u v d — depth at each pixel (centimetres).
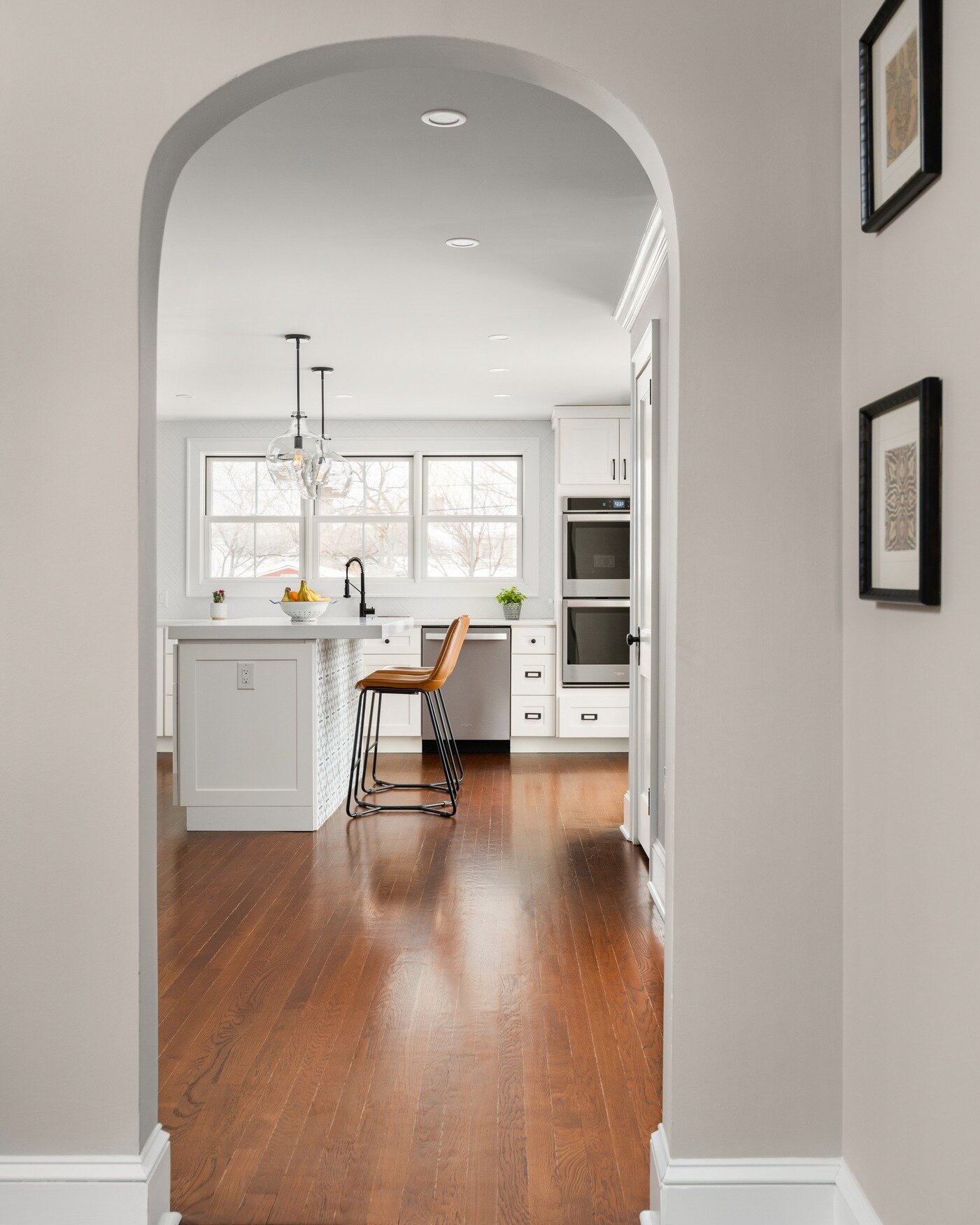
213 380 678
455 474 847
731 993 206
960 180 151
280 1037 288
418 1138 235
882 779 185
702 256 205
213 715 535
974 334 146
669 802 213
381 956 351
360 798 622
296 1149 230
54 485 203
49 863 203
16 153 202
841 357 206
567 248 420
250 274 454
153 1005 211
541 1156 228
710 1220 202
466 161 335
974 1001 148
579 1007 308
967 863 150
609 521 772
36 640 203
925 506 159
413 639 796
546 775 696
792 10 205
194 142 216
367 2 202
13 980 204
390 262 437
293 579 843
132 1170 200
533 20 204
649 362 438
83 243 202
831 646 206
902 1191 174
